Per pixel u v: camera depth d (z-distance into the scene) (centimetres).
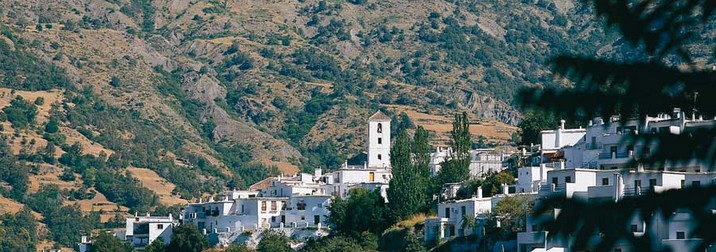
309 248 19625
